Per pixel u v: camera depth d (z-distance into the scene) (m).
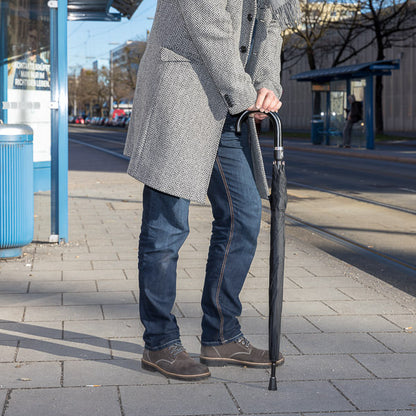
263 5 3.04
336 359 3.37
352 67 26.53
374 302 4.54
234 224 3.10
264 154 24.48
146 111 2.96
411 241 7.56
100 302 4.43
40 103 8.05
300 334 3.79
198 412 2.68
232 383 3.01
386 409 2.74
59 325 3.89
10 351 3.42
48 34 7.88
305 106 65.50
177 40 2.90
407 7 37.25
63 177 6.70
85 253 6.22
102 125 102.38
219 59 2.76
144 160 2.94
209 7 2.74
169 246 3.05
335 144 29.41
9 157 5.74
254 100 2.79
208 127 2.92
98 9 10.77
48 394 2.86
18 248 5.99
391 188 13.14
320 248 7.15
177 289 4.82
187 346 3.53
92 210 9.49
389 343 3.63
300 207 10.56
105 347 3.50
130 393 2.88
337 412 2.70
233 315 3.20
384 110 52.03
